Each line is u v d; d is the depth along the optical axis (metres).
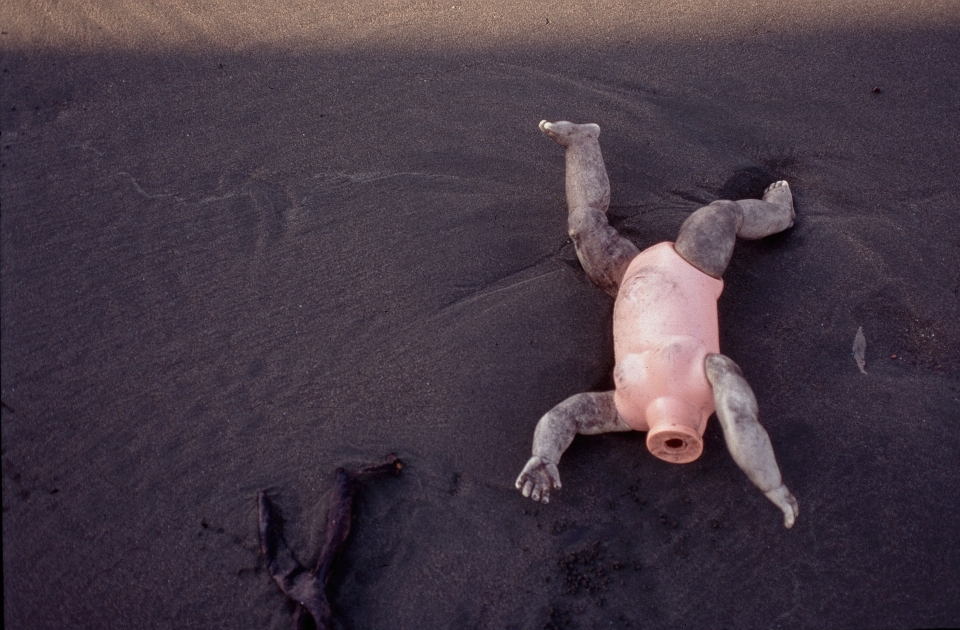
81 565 1.02
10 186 1.26
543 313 1.15
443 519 1.03
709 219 1.07
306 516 1.04
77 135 1.31
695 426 0.98
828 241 1.20
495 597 1.00
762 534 1.02
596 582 1.00
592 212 1.12
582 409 1.02
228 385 1.12
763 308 1.16
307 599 0.97
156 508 1.05
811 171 1.27
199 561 1.02
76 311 1.16
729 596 1.00
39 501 1.05
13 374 1.12
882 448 1.07
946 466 1.06
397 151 1.30
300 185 1.27
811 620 0.99
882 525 1.03
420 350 1.13
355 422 1.09
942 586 1.00
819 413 1.09
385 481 1.05
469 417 1.09
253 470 1.07
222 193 1.26
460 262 1.20
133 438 1.08
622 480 1.05
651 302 1.01
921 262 1.19
